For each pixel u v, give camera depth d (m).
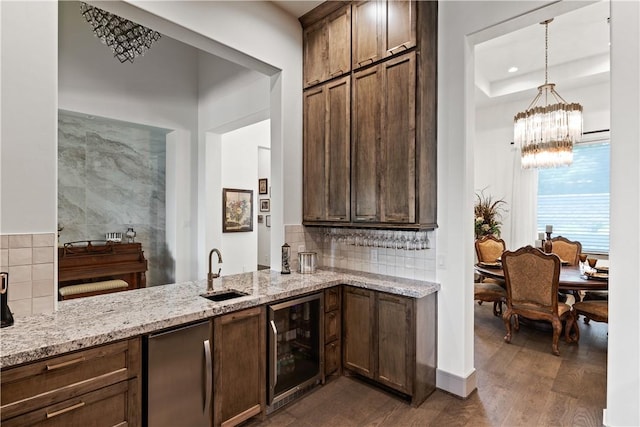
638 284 1.58
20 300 1.85
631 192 1.60
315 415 2.44
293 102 3.42
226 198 5.82
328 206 3.25
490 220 6.04
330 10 3.23
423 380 2.62
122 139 5.11
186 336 1.95
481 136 6.52
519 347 3.63
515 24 2.47
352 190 3.05
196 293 2.45
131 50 3.80
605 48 4.66
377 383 2.85
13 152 1.81
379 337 2.74
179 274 5.12
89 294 4.07
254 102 4.25
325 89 3.28
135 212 5.24
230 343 2.19
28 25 1.86
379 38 2.86
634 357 1.60
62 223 4.62
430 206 2.74
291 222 3.42
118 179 5.08
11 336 1.59
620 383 1.63
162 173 5.48
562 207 5.76
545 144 4.35
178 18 2.49
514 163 6.13
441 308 2.78
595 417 2.38
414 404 2.54
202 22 2.64
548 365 3.20
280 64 3.28
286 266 3.20
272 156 3.43
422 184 2.63
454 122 2.70
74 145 4.70
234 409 2.21
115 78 4.39
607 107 5.25
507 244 6.20
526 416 2.41
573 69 5.07
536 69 5.34
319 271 3.36
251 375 2.31
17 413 1.43
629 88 1.62
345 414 2.45
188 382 1.97
